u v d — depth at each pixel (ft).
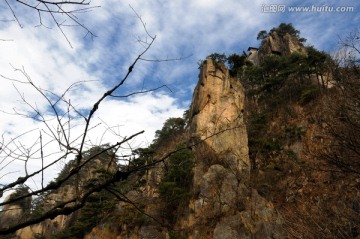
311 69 152.46
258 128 143.54
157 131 121.19
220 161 109.19
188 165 94.32
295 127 127.95
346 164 17.49
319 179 85.20
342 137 17.56
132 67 7.90
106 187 7.73
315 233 16.74
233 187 99.09
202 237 87.04
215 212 92.43
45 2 7.09
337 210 17.15
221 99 128.98
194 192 97.91
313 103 139.23
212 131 117.19
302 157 111.34
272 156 124.57
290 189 98.17
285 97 161.07
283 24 263.08
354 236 15.21
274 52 241.14
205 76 136.98
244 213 90.22
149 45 8.05
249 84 192.75
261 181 110.83
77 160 7.48
